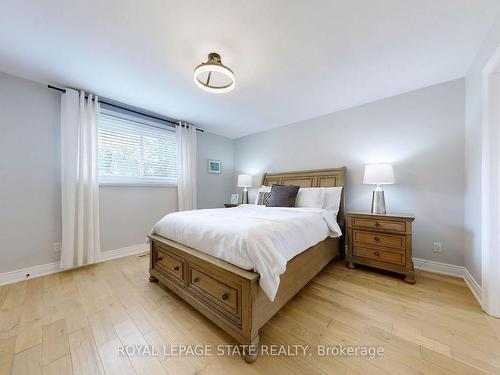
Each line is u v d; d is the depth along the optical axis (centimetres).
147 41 162
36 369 107
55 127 236
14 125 212
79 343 125
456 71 204
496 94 151
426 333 133
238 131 412
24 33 153
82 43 164
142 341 128
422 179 236
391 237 215
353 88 238
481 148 165
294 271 164
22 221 215
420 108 238
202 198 402
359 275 224
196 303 151
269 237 138
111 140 282
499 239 148
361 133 282
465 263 209
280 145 378
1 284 200
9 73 208
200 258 147
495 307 148
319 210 236
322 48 171
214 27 147
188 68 199
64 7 131
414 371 106
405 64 193
